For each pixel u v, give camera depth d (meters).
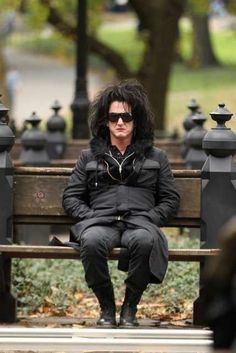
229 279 8.41
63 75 92.06
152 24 46.09
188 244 21.70
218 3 56.53
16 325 15.16
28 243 23.75
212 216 15.29
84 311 17.81
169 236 23.95
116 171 14.70
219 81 86.62
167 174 14.91
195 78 88.62
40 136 24.55
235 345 8.27
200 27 96.44
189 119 27.03
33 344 12.36
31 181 15.56
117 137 14.74
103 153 14.77
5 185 15.34
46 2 46.53
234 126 62.81
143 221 14.51
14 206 15.55
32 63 99.00
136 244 14.16
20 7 48.47
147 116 14.84
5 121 15.49
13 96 71.00
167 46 46.28
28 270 19.30
